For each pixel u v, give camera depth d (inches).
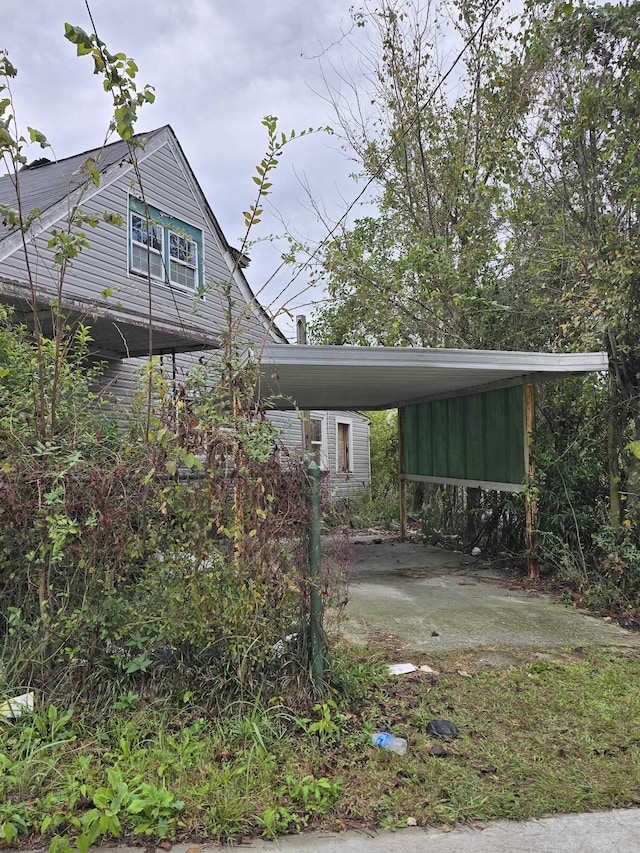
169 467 116.3
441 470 356.8
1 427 125.0
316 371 253.6
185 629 123.0
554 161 296.0
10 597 126.0
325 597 135.0
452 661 160.2
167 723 116.0
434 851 85.1
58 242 130.2
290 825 91.0
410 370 251.6
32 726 111.0
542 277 306.3
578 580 236.1
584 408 272.8
